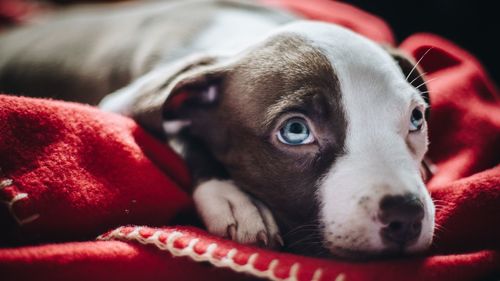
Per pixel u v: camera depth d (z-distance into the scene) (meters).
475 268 0.24
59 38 0.48
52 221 0.24
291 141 0.27
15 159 0.24
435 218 0.27
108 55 0.44
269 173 0.28
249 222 0.26
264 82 0.28
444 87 0.35
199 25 0.42
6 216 0.23
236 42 0.35
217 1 0.46
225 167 0.30
